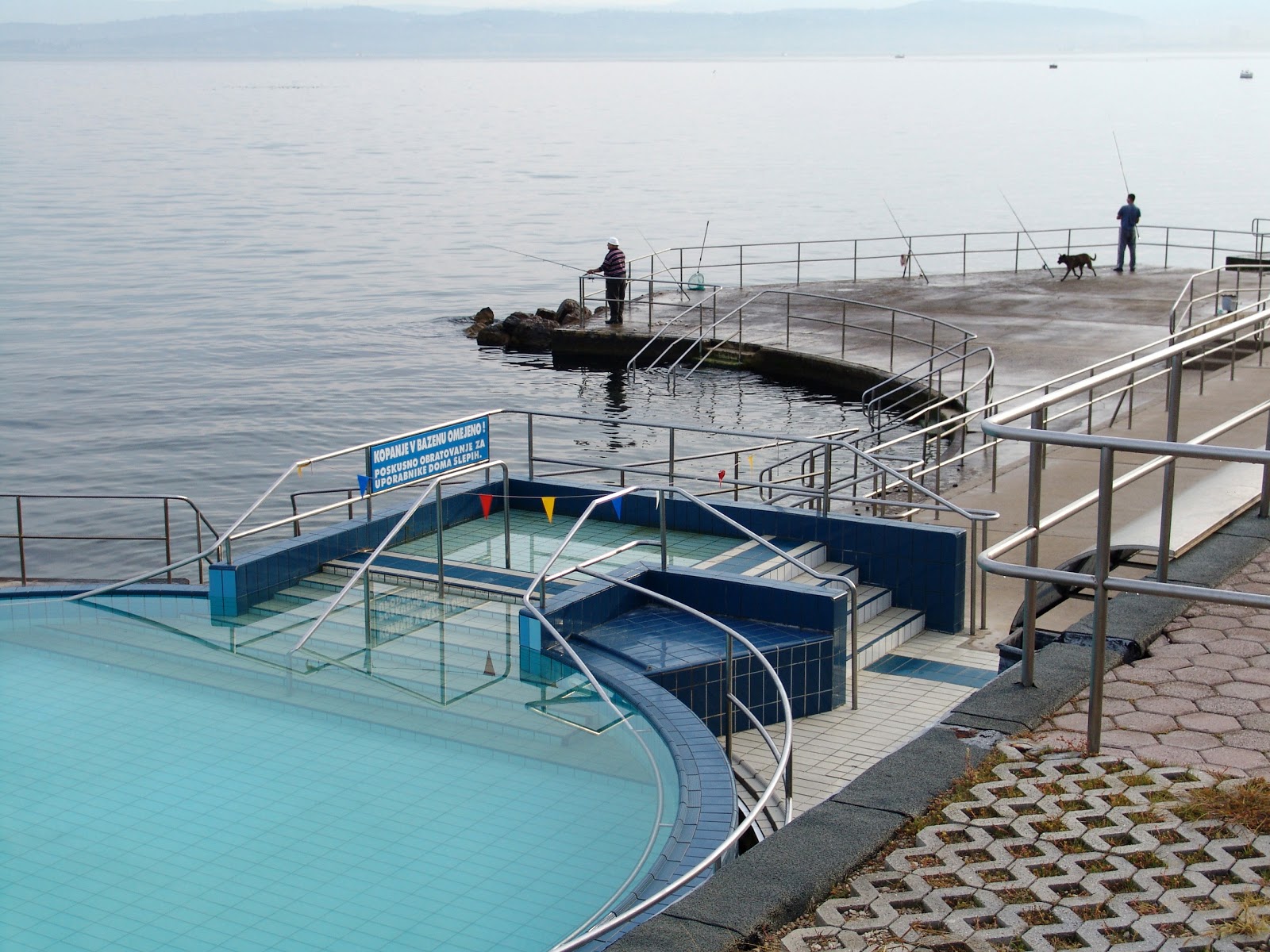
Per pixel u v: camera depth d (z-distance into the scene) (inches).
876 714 394.3
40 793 306.0
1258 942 155.5
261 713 352.8
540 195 3139.8
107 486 989.2
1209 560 291.1
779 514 494.9
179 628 425.1
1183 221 2443.4
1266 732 211.0
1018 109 6825.8
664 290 1615.4
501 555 487.8
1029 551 225.9
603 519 533.3
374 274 2027.6
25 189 3326.8
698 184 3336.6
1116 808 187.9
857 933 163.8
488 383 1273.4
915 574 466.6
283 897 259.8
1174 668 237.6
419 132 5679.1
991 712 220.1
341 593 417.1
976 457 780.6
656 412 1138.0
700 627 414.9
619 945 159.2
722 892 169.3
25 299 1800.0
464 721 346.6
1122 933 159.8
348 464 1047.6
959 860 178.2
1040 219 2532.0
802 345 1227.9
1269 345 844.6
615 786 308.0
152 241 2415.1
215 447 1088.8
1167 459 254.2
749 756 366.0
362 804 299.7
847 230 2465.6
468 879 265.3
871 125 5762.8
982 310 1315.2
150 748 331.3
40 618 438.6
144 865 273.0
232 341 1513.3
